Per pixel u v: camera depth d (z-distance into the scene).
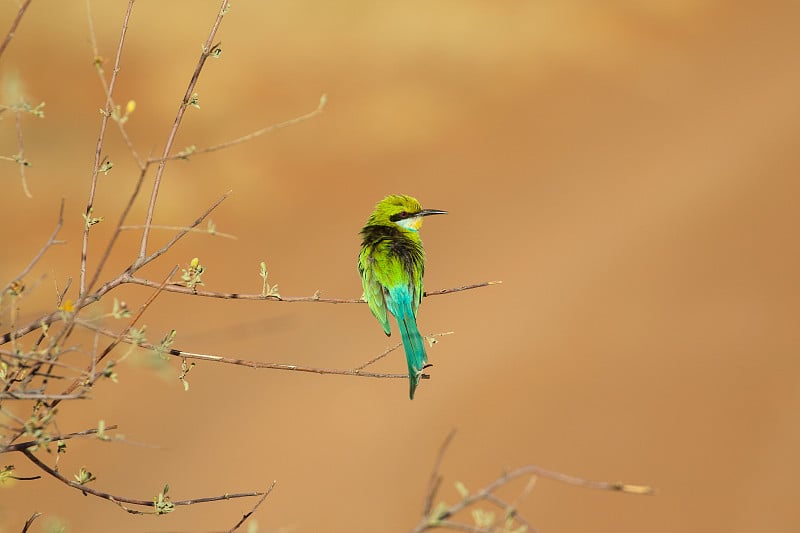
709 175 27.19
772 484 17.19
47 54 26.88
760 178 26.64
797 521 16.45
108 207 23.00
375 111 30.31
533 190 27.08
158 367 4.78
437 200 26.69
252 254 23.50
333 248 24.09
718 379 19.48
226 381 18.89
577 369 19.84
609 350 20.36
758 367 19.78
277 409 18.42
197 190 25.14
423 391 19.28
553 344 20.59
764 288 22.17
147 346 4.85
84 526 15.05
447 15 34.72
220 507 16.25
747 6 37.72
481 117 30.81
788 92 31.73
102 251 22.09
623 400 19.02
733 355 20.11
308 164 27.61
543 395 19.14
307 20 33.09
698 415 18.66
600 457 17.70
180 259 22.78
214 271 22.55
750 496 16.98
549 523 16.48
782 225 24.48
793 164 27.17
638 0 37.03
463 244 24.48
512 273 23.16
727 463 17.62
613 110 31.47
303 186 26.66
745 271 22.78
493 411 18.73
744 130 29.62
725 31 35.97
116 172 23.97
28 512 14.82
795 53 34.38
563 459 17.66
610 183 27.27
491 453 17.73
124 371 18.09
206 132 27.59
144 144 25.70
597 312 21.55
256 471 16.95
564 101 32.00
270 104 29.52
